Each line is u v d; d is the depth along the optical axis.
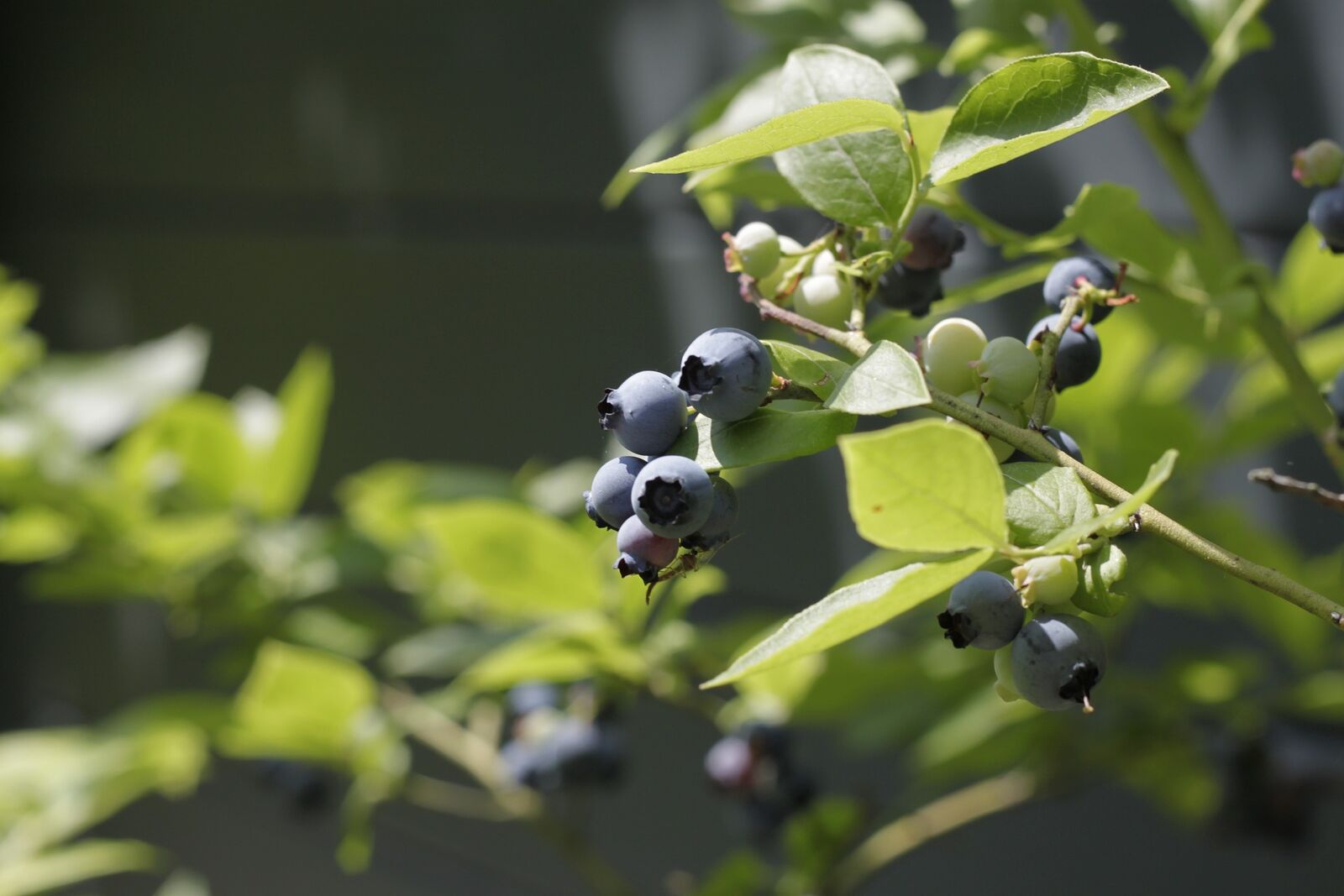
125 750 1.48
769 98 0.88
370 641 1.49
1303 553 1.21
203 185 2.34
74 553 1.57
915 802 1.35
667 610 1.04
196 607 1.47
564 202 1.79
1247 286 0.82
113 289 2.53
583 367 1.79
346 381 2.12
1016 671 0.70
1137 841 1.39
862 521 0.67
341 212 2.10
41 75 2.68
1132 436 0.99
